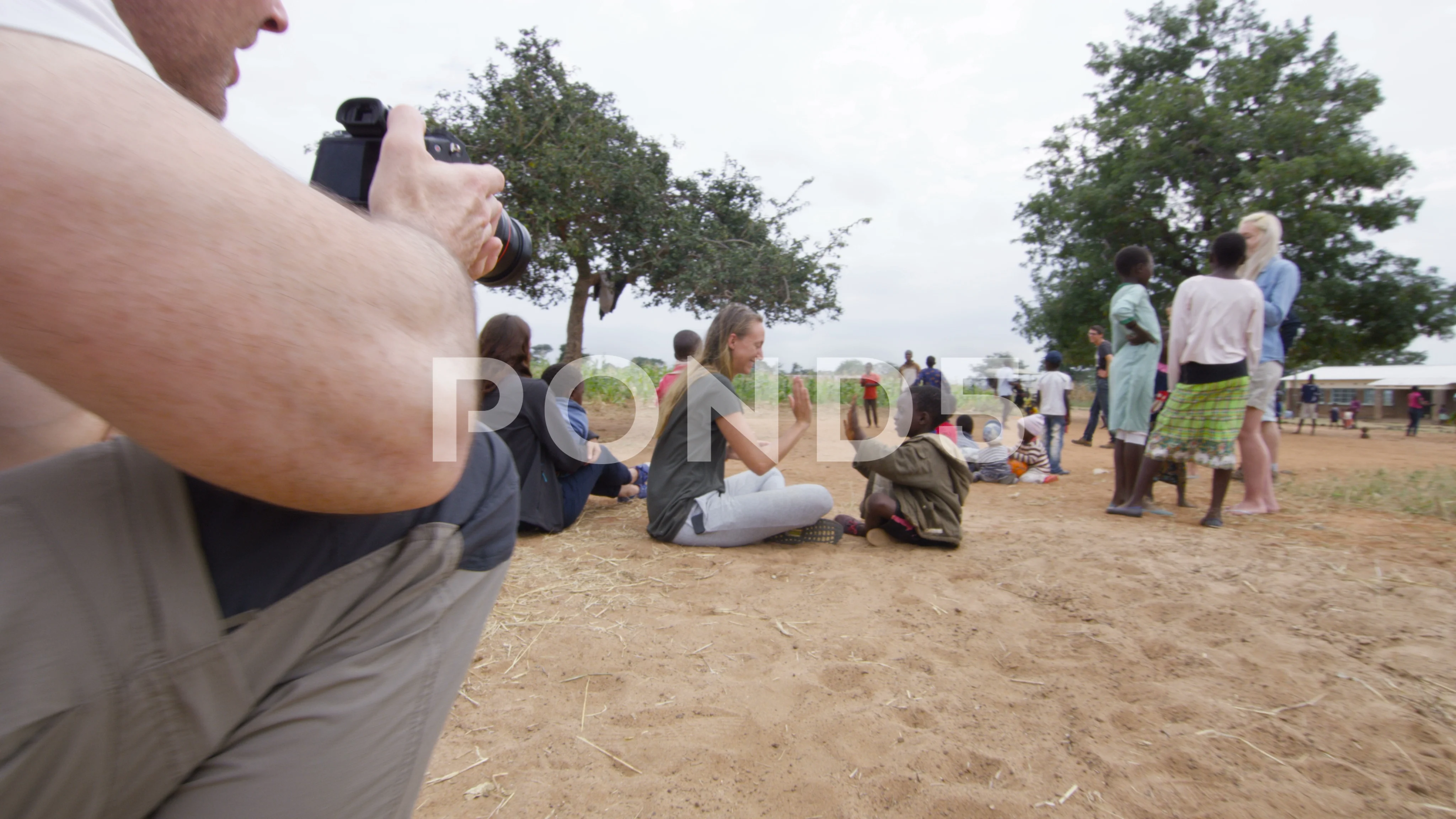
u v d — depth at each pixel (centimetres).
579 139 1146
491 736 196
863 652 251
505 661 241
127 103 44
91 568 52
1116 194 2095
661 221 1291
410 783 72
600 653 248
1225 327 441
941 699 216
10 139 39
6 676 49
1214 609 286
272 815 62
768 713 208
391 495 54
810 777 178
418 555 67
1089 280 2219
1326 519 473
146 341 42
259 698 61
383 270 52
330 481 50
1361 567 343
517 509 80
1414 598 296
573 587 319
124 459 56
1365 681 227
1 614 49
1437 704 212
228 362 43
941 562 363
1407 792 173
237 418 45
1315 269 2031
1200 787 175
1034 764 184
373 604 65
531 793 171
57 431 65
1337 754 189
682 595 309
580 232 1236
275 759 61
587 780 176
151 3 58
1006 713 209
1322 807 167
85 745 53
